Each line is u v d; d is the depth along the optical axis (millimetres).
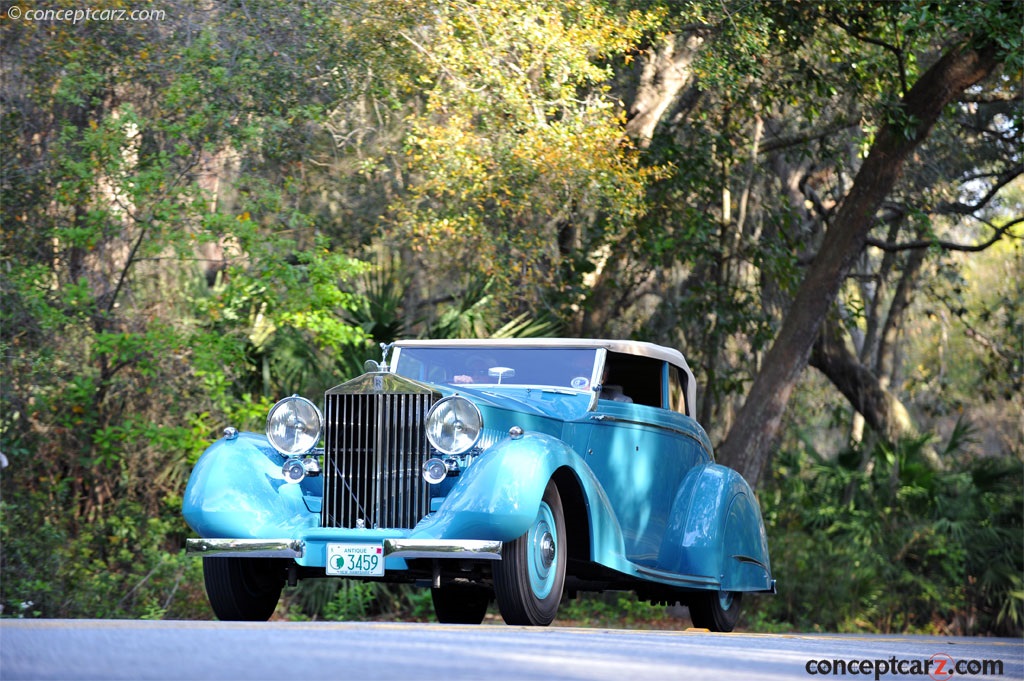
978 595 49906
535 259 37031
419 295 43781
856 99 41438
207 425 33688
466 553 14453
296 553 15023
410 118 34969
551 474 15258
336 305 33656
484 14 32969
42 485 32531
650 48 39062
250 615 16969
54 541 30812
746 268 50719
